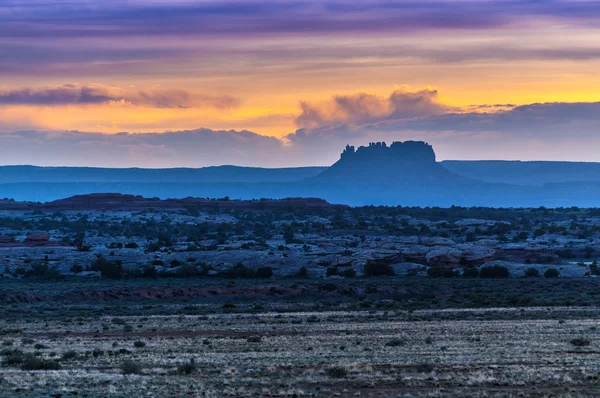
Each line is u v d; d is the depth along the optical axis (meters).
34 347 119.12
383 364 98.62
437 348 113.88
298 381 85.38
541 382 85.31
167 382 84.12
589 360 101.50
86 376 86.50
